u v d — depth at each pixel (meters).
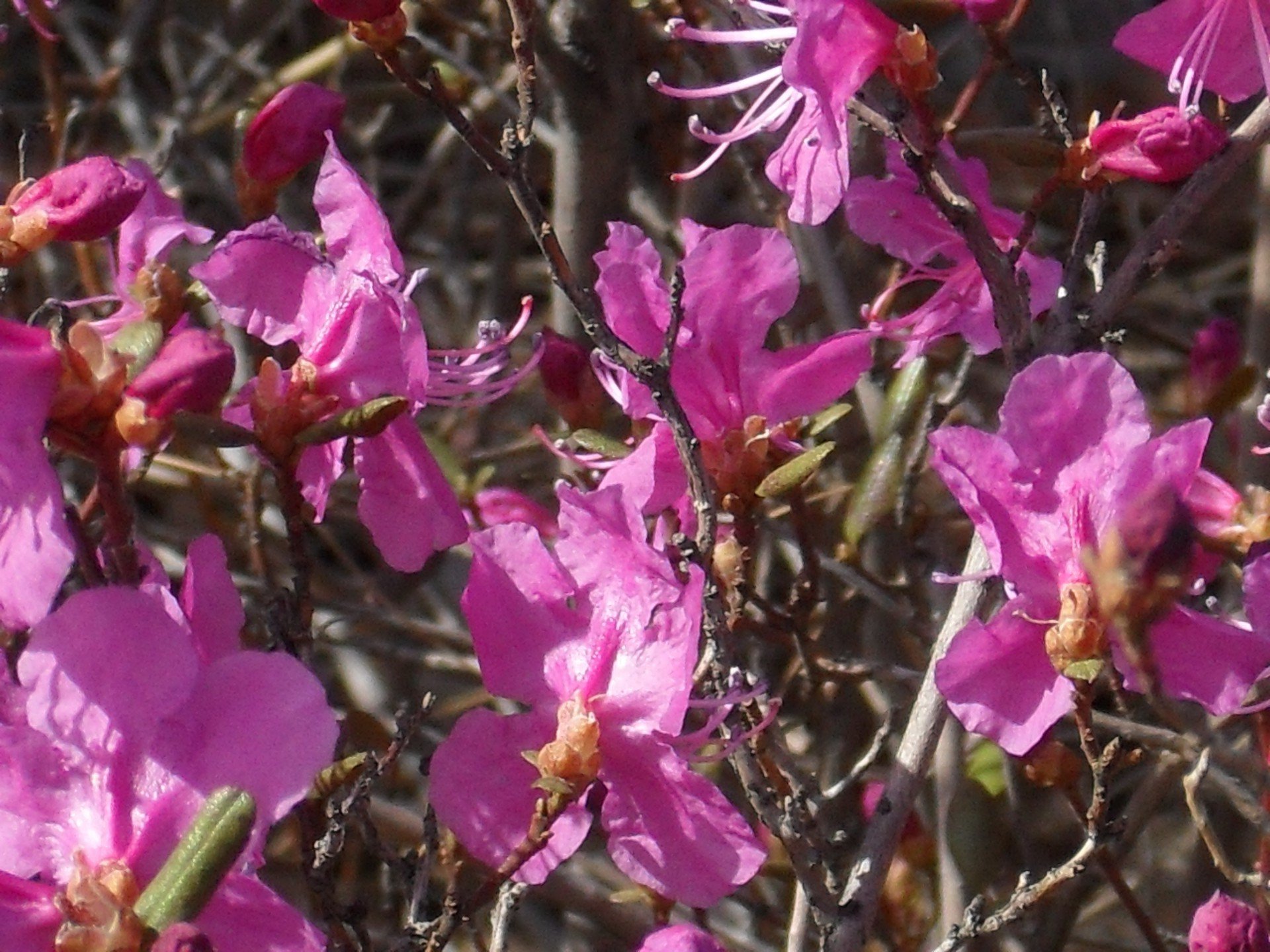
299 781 0.34
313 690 0.34
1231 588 0.45
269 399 0.36
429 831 0.38
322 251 0.40
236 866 0.34
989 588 0.39
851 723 0.50
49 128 0.49
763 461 0.39
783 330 0.49
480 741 0.36
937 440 0.36
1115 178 0.38
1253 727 0.40
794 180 0.39
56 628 0.34
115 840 0.34
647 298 0.39
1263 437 0.47
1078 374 0.36
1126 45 0.40
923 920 0.45
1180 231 0.40
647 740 0.36
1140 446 0.35
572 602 0.37
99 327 0.37
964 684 0.36
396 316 0.37
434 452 0.44
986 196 0.41
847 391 0.40
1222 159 0.40
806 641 0.42
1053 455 0.36
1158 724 0.45
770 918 0.50
